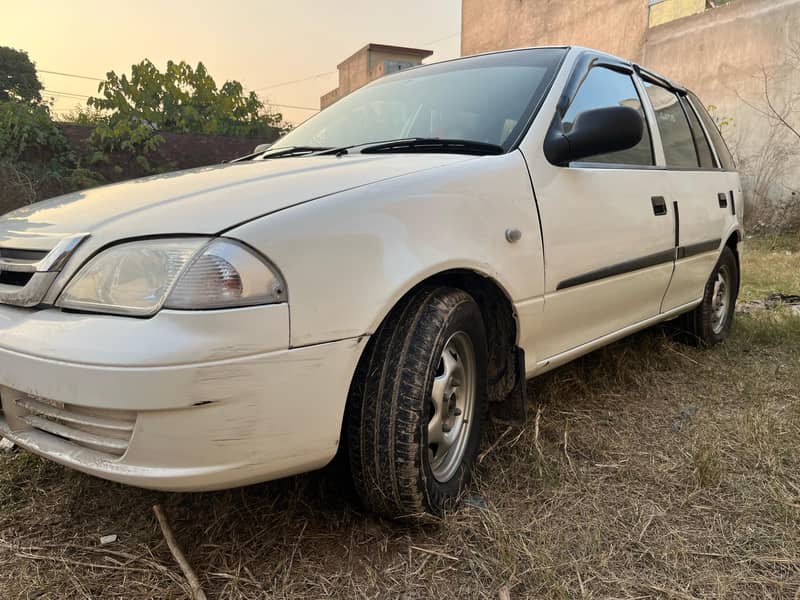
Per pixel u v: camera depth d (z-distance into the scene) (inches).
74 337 54.7
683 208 121.3
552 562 63.2
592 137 83.8
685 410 106.0
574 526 71.2
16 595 59.7
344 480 73.7
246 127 456.1
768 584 61.9
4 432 64.7
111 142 380.2
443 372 72.4
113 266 57.2
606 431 96.9
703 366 130.2
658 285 114.8
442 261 67.8
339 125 108.0
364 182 66.3
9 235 68.0
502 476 81.4
